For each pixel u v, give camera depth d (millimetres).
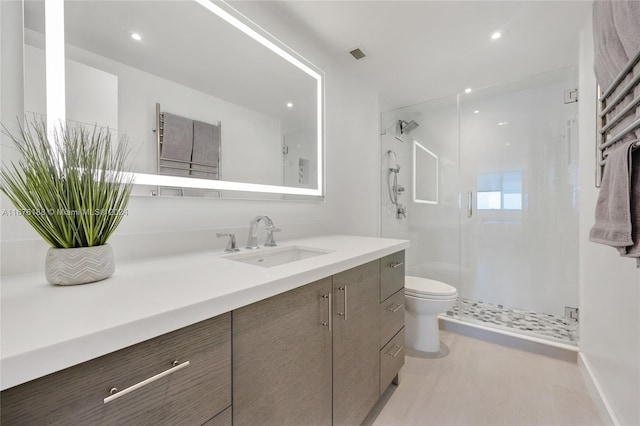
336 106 2059
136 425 473
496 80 2338
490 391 1495
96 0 943
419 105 2740
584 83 1645
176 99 1152
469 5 1484
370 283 1237
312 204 1852
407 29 1683
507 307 2561
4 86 756
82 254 665
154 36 1088
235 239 1251
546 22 1603
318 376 915
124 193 792
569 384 1546
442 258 2762
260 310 706
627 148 811
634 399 1007
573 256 2230
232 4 1344
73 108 877
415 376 1638
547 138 2350
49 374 386
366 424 1269
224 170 1325
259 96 1494
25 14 800
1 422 357
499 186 2586
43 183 632
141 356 478
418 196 2893
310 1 1463
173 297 569
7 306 516
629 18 753
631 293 1040
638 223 775
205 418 581
